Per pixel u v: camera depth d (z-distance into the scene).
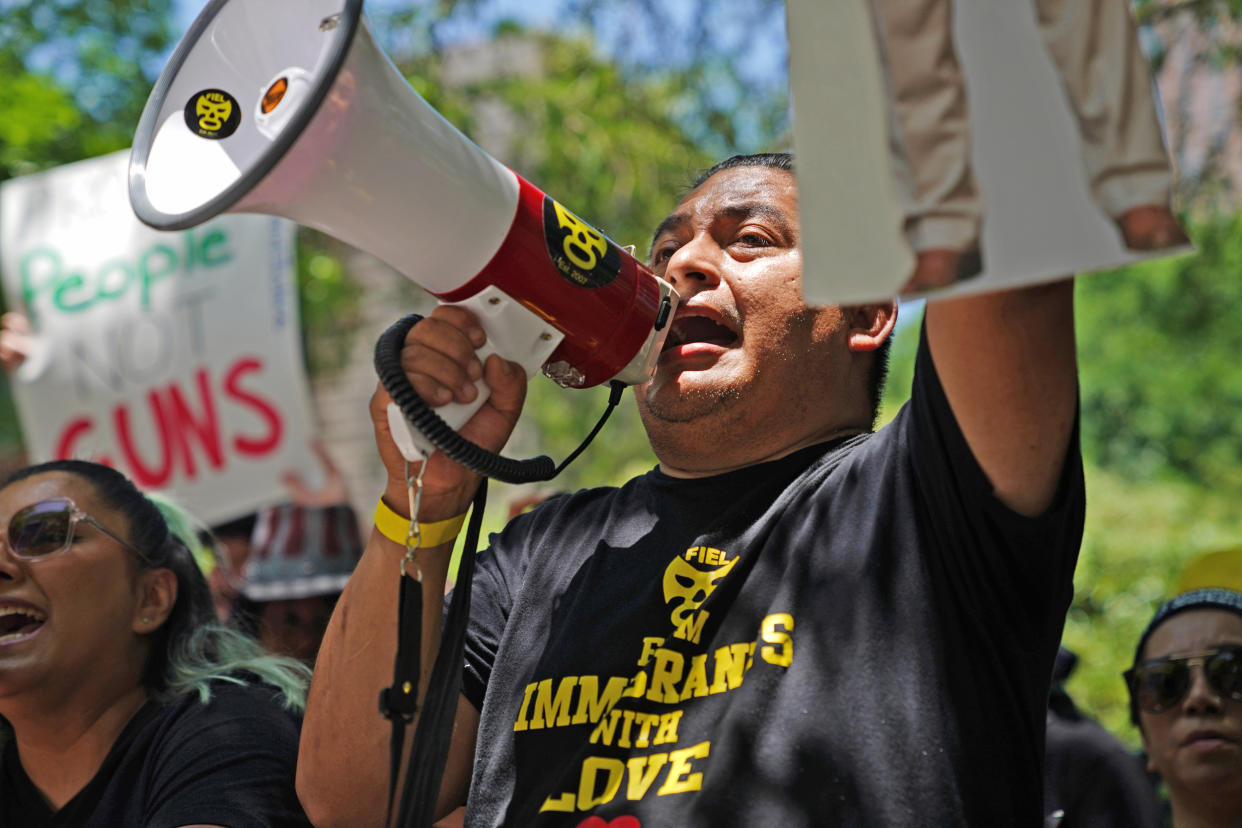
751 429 1.76
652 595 1.63
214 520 3.97
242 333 4.01
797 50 1.15
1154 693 2.60
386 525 1.64
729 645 1.55
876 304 1.86
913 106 1.11
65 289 4.24
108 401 4.13
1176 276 8.10
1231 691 2.53
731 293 1.79
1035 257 1.08
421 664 1.64
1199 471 11.56
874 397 1.94
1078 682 7.05
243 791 2.00
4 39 6.30
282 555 3.71
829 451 1.76
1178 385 11.88
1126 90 1.10
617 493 1.88
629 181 6.10
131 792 2.16
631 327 1.68
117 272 4.17
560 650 1.66
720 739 1.48
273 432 3.95
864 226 1.10
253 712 2.17
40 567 2.25
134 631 2.33
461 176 1.53
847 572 1.53
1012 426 1.37
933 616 1.48
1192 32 5.32
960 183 1.09
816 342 1.79
